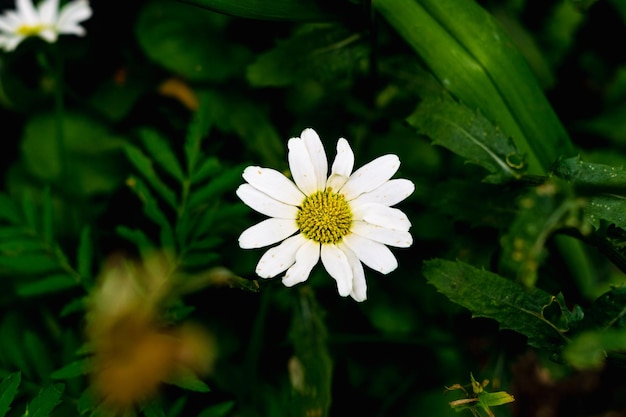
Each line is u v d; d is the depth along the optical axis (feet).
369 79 1.20
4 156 1.41
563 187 0.98
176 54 1.32
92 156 1.34
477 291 0.96
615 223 0.96
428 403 1.19
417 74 1.21
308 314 1.11
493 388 1.06
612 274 1.19
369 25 1.09
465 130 1.03
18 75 1.38
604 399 1.28
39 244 1.12
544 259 1.09
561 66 1.39
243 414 1.14
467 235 1.13
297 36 1.14
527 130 1.06
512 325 0.96
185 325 1.16
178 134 1.33
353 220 0.96
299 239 0.96
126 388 1.02
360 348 1.25
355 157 1.25
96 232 1.28
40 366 1.07
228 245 1.21
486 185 1.07
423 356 1.24
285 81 1.15
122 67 1.40
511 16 1.34
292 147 0.96
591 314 0.94
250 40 1.35
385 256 0.94
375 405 1.23
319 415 1.08
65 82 1.40
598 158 1.30
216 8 1.03
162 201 1.31
